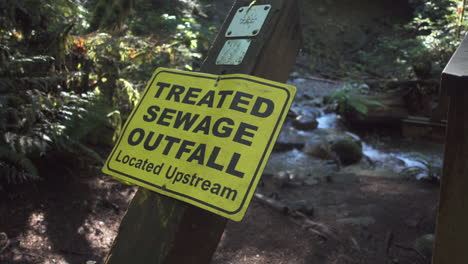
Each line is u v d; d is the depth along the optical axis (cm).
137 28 562
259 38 124
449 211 118
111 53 376
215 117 113
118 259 115
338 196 409
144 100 128
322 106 765
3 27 314
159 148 116
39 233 246
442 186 118
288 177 448
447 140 115
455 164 115
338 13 1325
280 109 107
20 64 299
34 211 266
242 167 104
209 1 1020
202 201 104
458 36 798
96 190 313
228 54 127
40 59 300
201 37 520
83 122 319
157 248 110
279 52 132
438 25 999
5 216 254
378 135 686
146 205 116
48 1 349
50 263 222
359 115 683
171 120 119
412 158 573
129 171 116
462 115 110
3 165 261
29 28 335
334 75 1009
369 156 585
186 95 122
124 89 375
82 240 251
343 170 513
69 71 349
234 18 134
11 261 217
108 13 410
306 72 1009
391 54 1141
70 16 391
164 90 126
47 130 283
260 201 366
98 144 377
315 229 319
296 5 134
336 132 625
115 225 276
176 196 107
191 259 114
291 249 291
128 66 428
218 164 106
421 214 364
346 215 358
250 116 109
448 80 108
